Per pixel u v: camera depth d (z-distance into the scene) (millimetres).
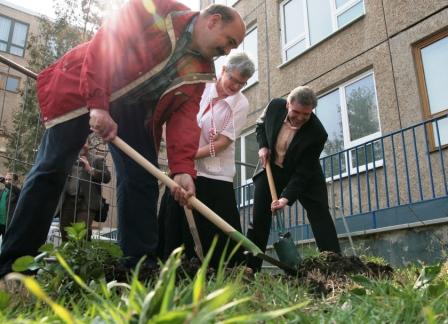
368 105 7566
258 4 10883
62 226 4156
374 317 1115
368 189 5734
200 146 3047
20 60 18609
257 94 10398
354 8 8203
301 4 9586
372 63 7461
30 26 19078
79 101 2111
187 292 893
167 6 2236
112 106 2383
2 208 4898
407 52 6906
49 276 1733
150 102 2406
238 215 3041
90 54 2037
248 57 3109
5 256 1946
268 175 3572
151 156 2441
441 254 4188
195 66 2301
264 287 1647
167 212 3012
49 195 2045
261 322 1051
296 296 1576
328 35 8438
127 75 2236
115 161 2398
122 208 2287
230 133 3018
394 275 2232
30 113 6445
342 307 1322
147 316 741
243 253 2965
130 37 2176
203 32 2250
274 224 6051
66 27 12672
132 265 2145
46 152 2088
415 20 6867
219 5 2266
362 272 2379
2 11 18531
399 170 6547
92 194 4289
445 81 6430
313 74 8719
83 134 2172
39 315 1129
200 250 2502
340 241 5320
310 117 3533
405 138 6598
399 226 4680
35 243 2004
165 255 2965
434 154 6148
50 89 2146
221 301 641
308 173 3459
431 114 6477
